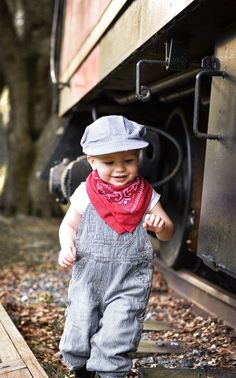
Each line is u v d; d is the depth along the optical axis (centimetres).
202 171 477
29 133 1393
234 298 414
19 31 1380
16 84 1385
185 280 517
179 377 300
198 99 271
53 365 335
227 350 362
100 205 252
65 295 557
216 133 277
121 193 251
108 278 254
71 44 643
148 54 348
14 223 1185
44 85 1396
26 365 289
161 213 255
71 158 611
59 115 759
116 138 245
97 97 620
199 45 325
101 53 441
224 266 263
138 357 356
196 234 480
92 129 253
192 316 460
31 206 1355
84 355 263
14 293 570
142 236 253
